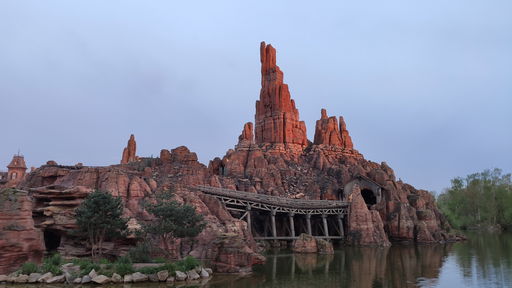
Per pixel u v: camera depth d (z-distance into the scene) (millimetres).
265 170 103500
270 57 136500
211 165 110938
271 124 125688
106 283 37625
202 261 47500
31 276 37219
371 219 90562
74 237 49219
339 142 133875
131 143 119000
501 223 146500
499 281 42188
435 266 53719
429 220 97938
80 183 56719
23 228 38844
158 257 45531
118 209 47531
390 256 65938
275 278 43344
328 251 70438
